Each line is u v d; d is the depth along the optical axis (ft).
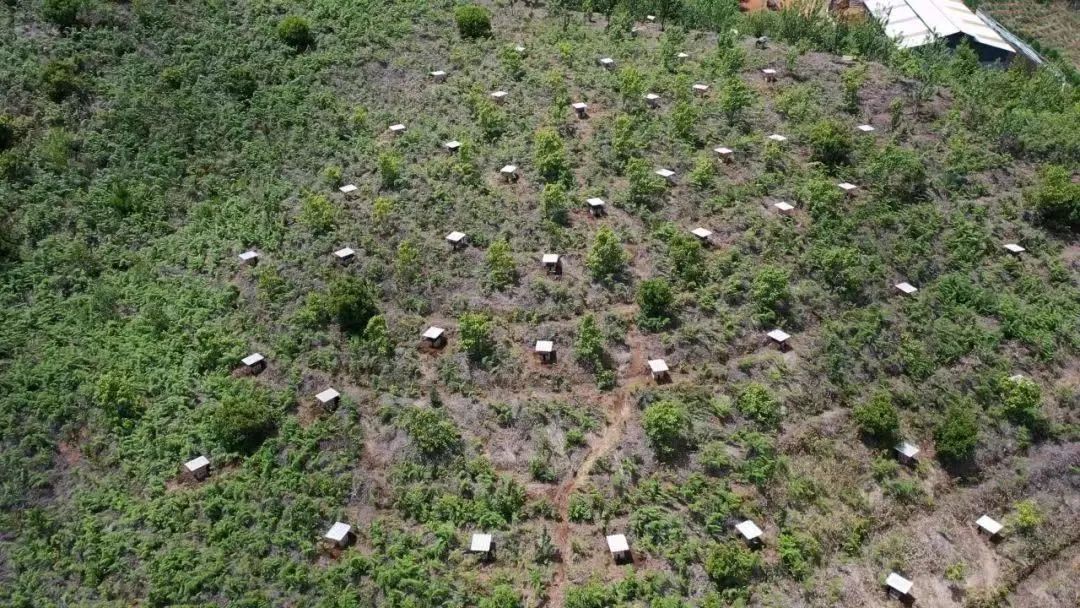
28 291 65.51
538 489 51.85
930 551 50.65
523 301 63.72
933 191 76.48
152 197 75.15
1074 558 51.80
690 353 59.98
